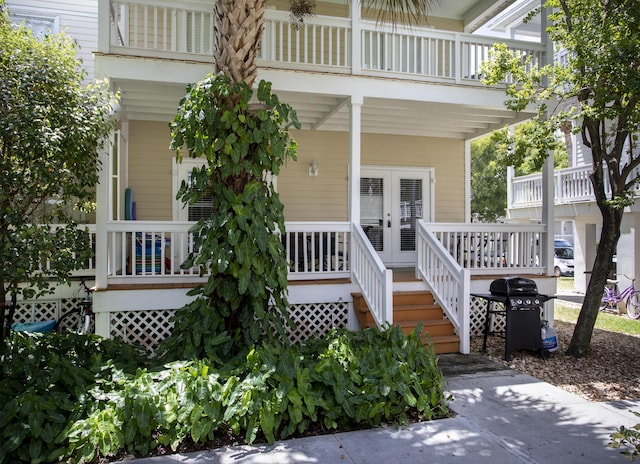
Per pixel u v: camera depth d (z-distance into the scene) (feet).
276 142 14.65
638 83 16.66
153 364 14.34
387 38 26.08
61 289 21.08
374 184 32.42
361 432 12.00
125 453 10.72
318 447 11.13
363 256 20.94
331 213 31.04
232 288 14.38
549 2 21.03
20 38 15.08
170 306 19.49
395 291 22.52
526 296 19.44
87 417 11.00
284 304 15.07
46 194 14.49
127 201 26.53
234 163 14.28
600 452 11.02
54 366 12.02
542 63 25.55
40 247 13.00
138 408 10.85
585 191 37.22
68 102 14.61
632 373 17.75
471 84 24.32
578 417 13.17
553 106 25.40
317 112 27.14
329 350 13.56
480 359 19.26
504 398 14.66
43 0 27.17
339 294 21.67
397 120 28.84
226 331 14.10
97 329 19.02
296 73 21.49
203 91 14.19
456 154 34.06
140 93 22.74
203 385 11.57
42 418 10.50
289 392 11.84
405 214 32.96
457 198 34.04
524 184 46.75
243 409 11.29
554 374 17.54
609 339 23.77
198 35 27.14
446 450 11.05
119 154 24.08
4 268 12.69
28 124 13.01
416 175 33.22
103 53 19.34
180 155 15.21
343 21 22.74
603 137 20.42
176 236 25.61
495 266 25.11
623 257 32.68
